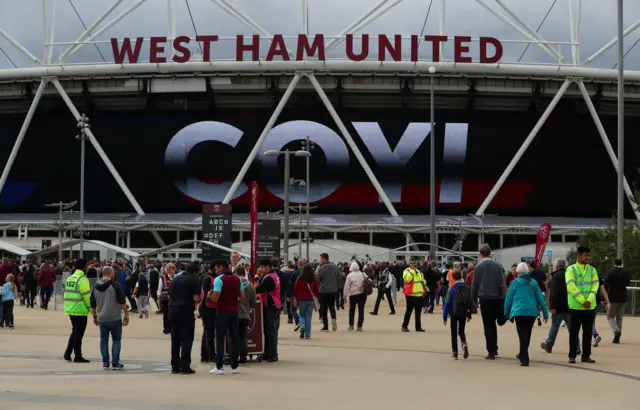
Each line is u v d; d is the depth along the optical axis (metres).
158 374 15.64
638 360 18.09
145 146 71.69
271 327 17.94
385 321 30.27
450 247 72.44
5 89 70.75
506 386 13.89
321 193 72.00
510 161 71.12
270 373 15.85
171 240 73.06
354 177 71.75
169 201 72.88
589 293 17.42
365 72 67.19
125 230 69.62
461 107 70.44
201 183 72.12
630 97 69.62
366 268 40.09
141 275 32.69
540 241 34.22
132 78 68.12
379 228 69.00
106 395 12.48
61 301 41.06
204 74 67.31
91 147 72.06
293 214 72.44
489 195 71.25
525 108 70.50
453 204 72.31
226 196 70.94
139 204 73.38
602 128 69.06
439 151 71.12
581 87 67.69
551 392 13.15
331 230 68.88
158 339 23.81
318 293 23.95
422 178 71.69
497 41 66.31
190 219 70.62
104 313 16.33
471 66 66.06
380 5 67.31
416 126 70.94
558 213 73.31
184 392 12.97
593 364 17.36
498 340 22.86
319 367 16.92
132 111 71.50
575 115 71.12
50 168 73.19
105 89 69.12
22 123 73.31
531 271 24.66
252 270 29.14
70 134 72.06
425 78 67.50
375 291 56.56
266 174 71.75
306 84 68.62
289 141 70.69
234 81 67.94
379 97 69.62
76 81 69.38
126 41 67.19
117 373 15.77
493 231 69.00
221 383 14.23
